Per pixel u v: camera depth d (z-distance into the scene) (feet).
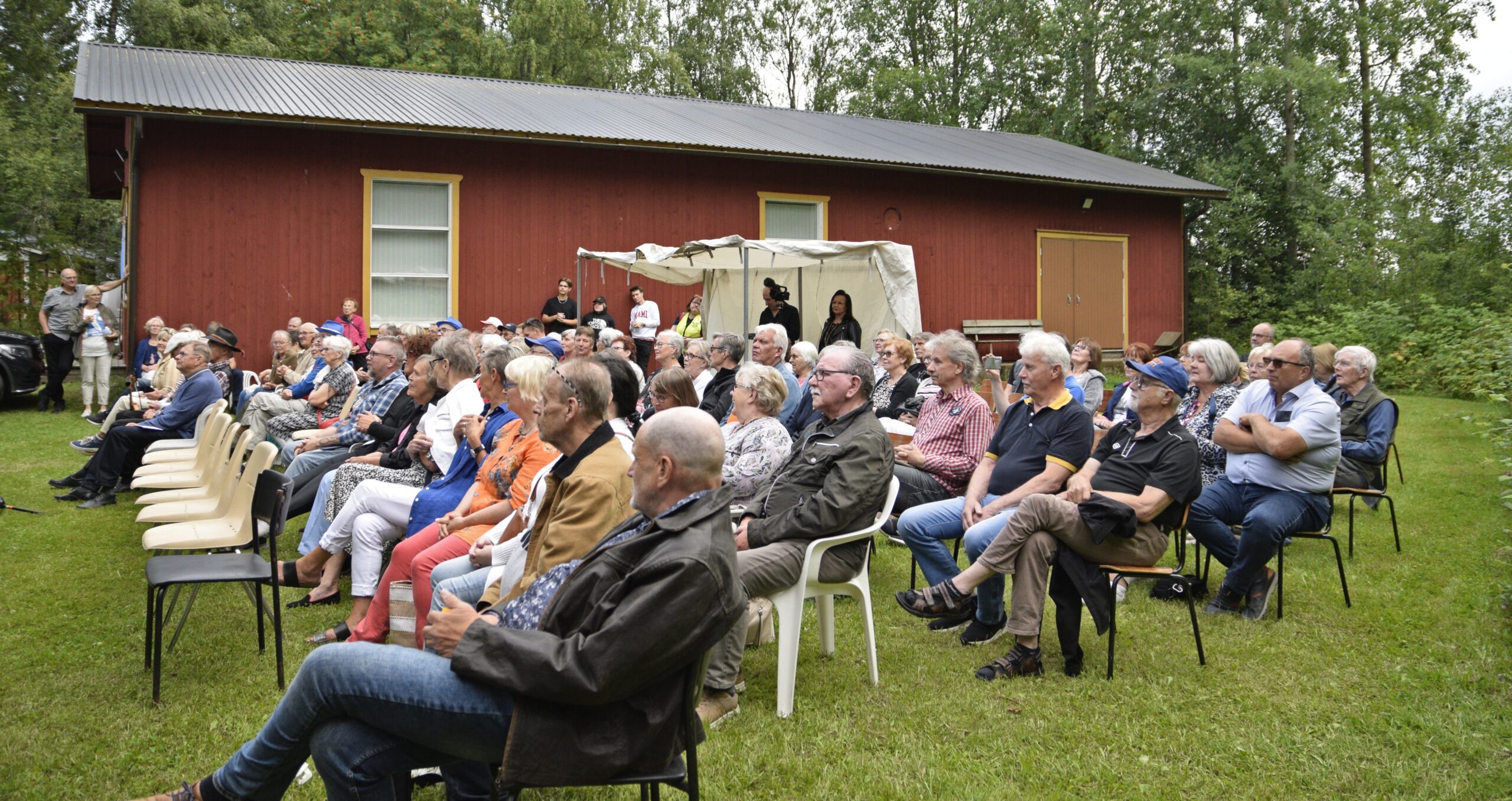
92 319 34.88
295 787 9.57
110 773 9.93
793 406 21.12
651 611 7.03
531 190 39.70
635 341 39.22
